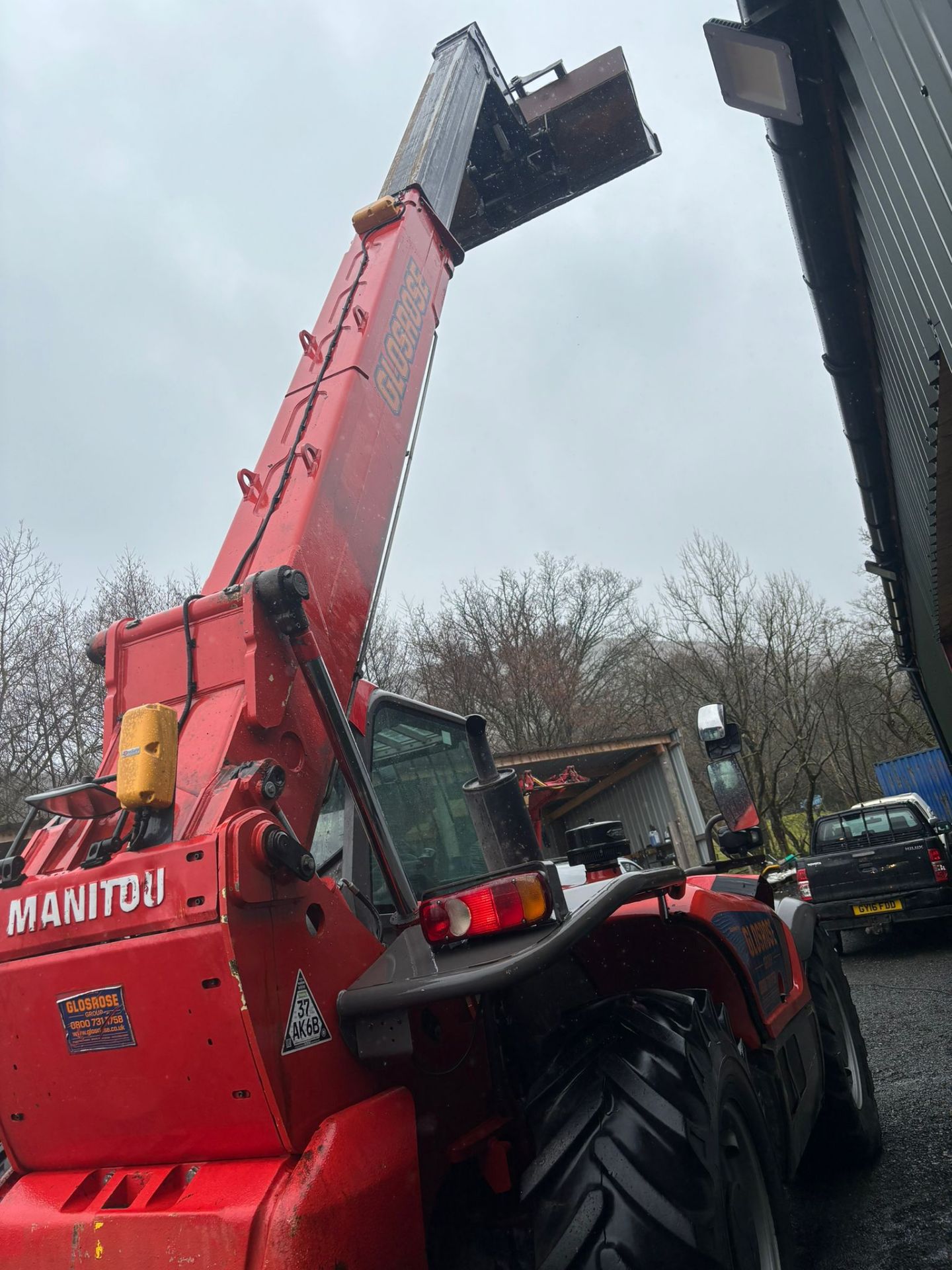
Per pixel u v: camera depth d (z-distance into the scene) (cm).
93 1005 166
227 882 154
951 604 809
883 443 710
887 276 465
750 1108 225
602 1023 210
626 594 2933
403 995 163
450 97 446
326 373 272
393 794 242
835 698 2598
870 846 991
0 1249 164
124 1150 167
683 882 244
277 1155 153
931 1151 362
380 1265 151
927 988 722
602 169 566
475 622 2797
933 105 297
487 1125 195
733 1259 178
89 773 1473
